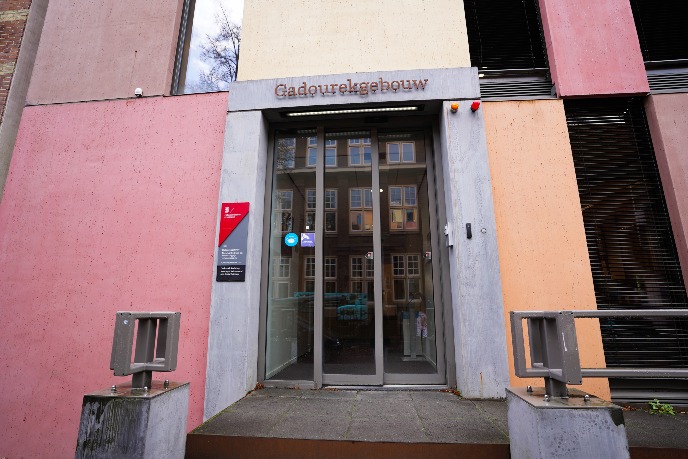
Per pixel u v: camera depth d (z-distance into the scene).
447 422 3.04
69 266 4.64
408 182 4.80
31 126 5.15
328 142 5.01
